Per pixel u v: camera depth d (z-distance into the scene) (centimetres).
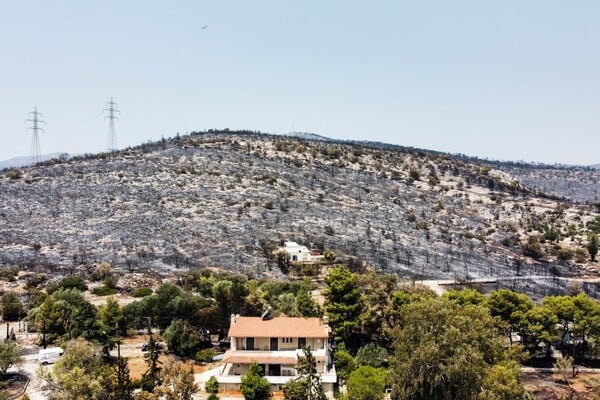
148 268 14275
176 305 9069
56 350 7819
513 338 10338
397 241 18875
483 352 5834
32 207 18588
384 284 9806
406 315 6022
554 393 7731
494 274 16688
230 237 17075
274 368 6788
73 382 5369
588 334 9138
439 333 5659
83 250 15425
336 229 19212
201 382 7000
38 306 9938
